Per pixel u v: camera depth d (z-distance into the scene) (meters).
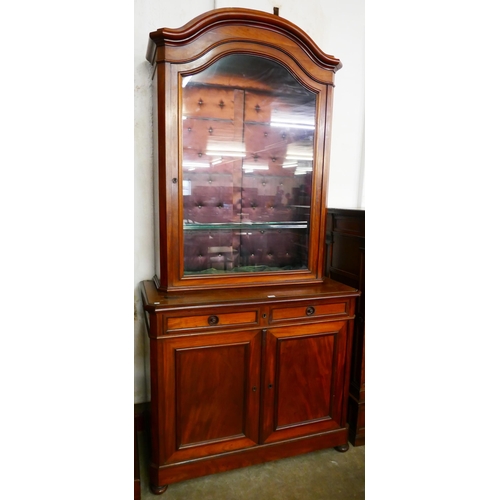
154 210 1.64
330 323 1.53
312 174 1.57
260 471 1.52
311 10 1.84
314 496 1.39
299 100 1.56
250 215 1.65
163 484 1.36
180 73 1.32
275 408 1.49
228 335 1.37
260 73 1.53
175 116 1.34
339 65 1.52
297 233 1.70
